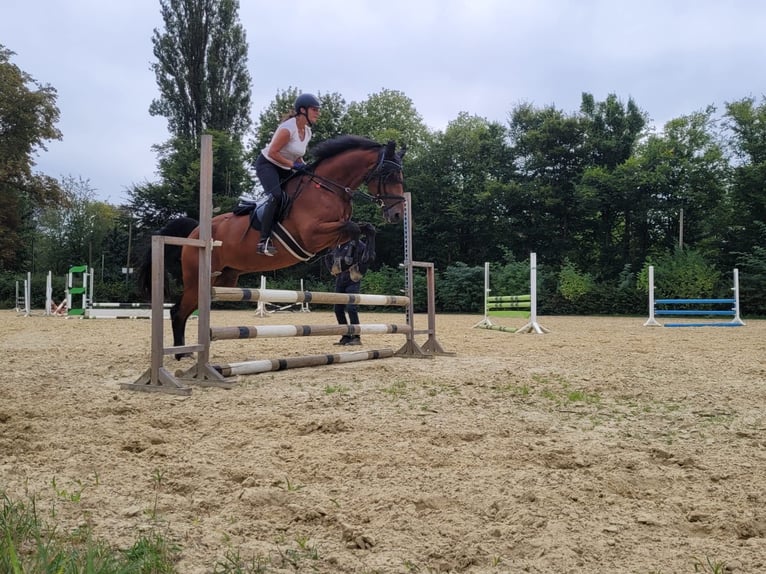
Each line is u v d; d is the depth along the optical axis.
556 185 35.12
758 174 29.39
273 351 10.08
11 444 3.83
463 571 2.19
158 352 5.88
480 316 27.25
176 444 3.91
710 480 3.22
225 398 5.46
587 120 35.03
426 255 37.75
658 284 27.11
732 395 5.69
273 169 6.92
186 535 2.41
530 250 35.44
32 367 7.49
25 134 36.12
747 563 2.22
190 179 39.59
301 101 6.98
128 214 41.66
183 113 42.44
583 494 2.95
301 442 3.91
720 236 30.69
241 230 7.15
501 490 2.98
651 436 4.17
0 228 35.81
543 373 7.01
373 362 8.16
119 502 2.82
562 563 2.22
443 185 37.81
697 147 33.16
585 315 28.09
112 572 1.93
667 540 2.44
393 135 41.06
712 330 16.16
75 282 36.53
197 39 41.72
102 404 5.13
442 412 4.83
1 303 36.75
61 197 37.72
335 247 7.35
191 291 8.05
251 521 2.63
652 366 7.72
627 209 33.06
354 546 2.38
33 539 2.28
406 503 2.81
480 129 38.91
